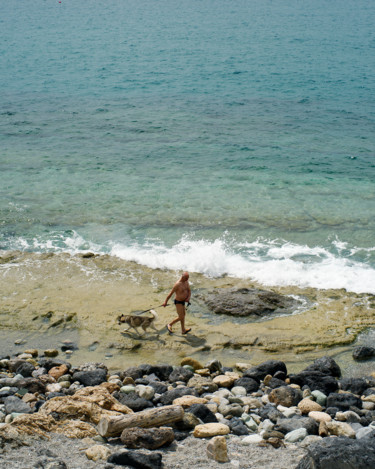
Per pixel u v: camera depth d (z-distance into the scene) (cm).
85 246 1886
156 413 840
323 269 1720
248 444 816
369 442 671
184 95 4669
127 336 1340
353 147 3247
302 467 664
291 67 6088
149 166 2822
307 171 2783
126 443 777
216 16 12050
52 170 2723
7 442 749
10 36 8681
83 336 1337
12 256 1759
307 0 16900
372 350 1275
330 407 1002
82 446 774
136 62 6347
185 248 1861
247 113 4053
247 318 1433
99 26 10175
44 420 832
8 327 1366
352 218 2166
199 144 3241
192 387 1070
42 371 1131
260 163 2894
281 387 1046
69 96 4572
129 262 1745
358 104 4441
